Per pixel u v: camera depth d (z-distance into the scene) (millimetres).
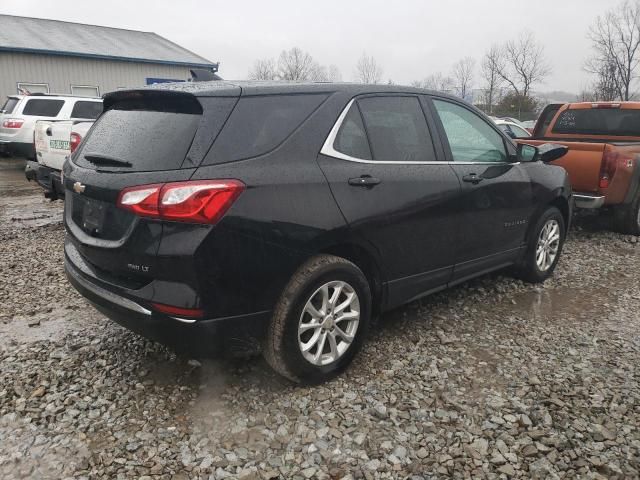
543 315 4430
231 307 2807
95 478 2475
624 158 6691
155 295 2738
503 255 4688
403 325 4168
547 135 8586
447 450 2709
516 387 3279
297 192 2988
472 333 4043
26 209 9102
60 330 4000
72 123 7461
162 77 25922
